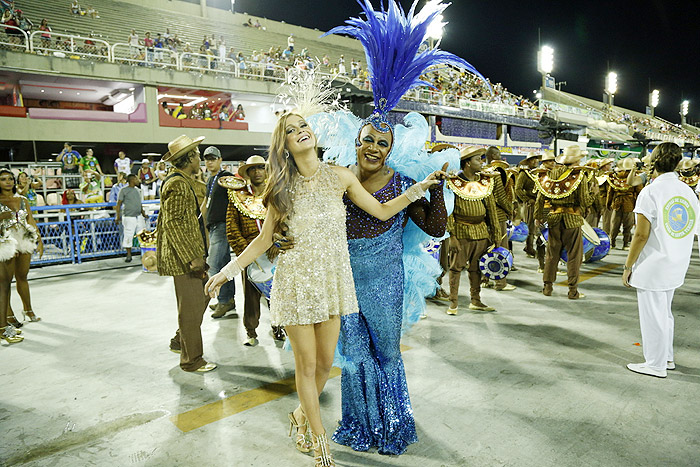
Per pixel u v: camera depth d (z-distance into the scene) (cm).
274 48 2275
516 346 429
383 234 262
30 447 281
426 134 298
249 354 426
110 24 2081
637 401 321
